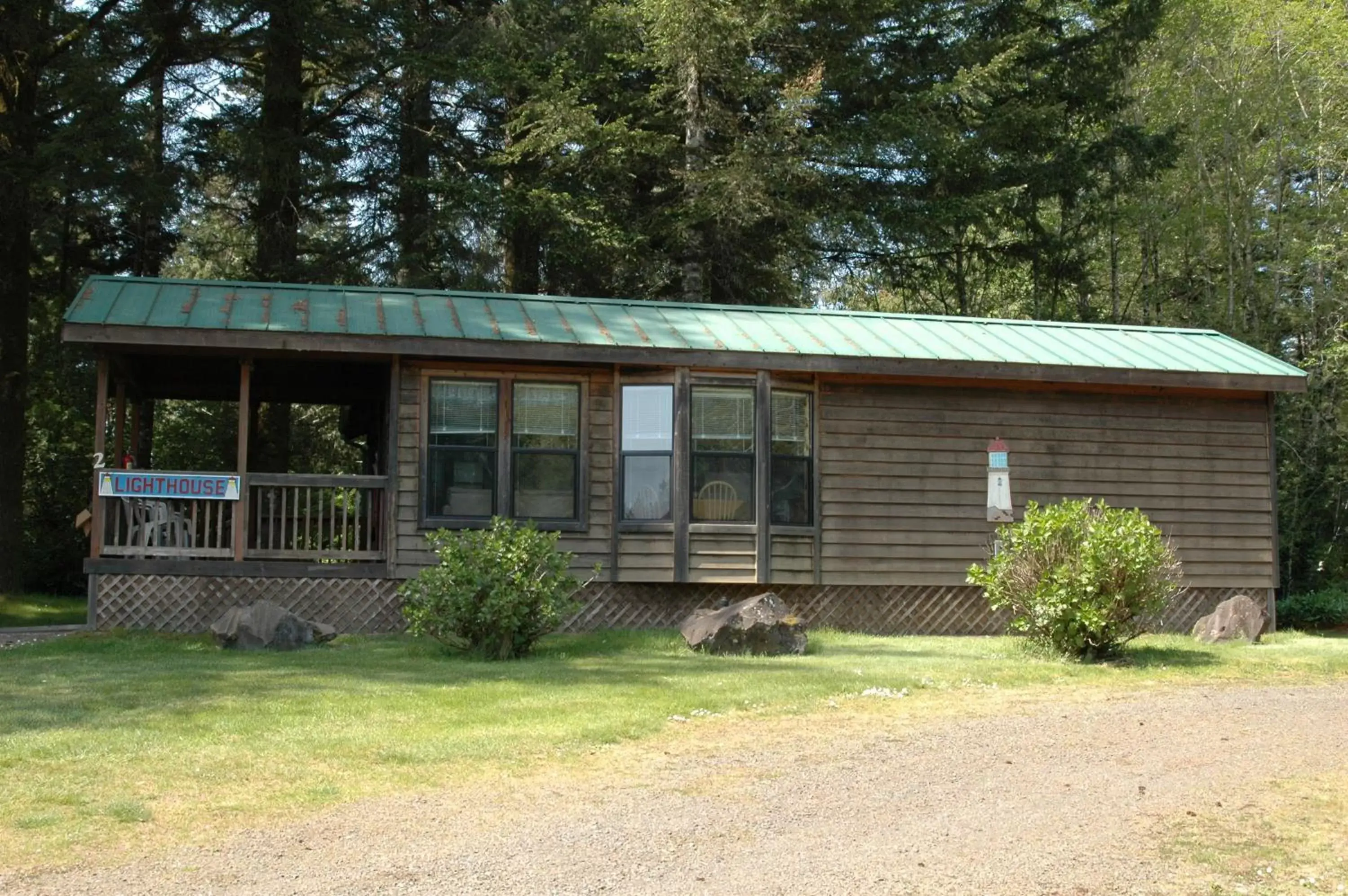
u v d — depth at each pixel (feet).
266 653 38.45
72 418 78.64
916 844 19.29
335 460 96.43
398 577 44.57
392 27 74.59
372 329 43.37
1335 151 85.71
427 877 17.35
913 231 78.28
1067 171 81.87
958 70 77.66
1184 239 97.91
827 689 32.32
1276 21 87.51
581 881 17.30
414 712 28.19
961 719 29.37
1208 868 18.47
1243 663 39.47
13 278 61.98
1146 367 48.98
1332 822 20.92
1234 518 51.24
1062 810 21.35
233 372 49.98
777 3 72.38
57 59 63.82
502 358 44.01
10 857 17.94
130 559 43.06
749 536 45.96
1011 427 49.34
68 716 26.96
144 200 62.34
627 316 48.88
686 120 73.46
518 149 70.74
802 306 81.41
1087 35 84.12
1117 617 39.01
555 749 25.07
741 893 16.94
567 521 45.83
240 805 20.74
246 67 75.87
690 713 29.01
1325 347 81.97
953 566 48.19
